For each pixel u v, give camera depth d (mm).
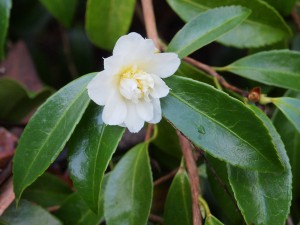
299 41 378
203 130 232
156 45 295
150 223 304
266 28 307
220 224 244
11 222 276
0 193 279
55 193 319
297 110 258
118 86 228
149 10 304
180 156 310
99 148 237
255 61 283
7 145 325
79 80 244
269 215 237
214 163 264
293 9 349
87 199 238
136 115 230
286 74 278
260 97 262
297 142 289
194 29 263
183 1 310
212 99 235
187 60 287
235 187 240
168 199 278
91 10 321
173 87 238
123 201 268
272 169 227
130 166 275
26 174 243
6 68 415
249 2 299
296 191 288
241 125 231
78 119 235
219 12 267
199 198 255
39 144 242
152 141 310
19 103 346
